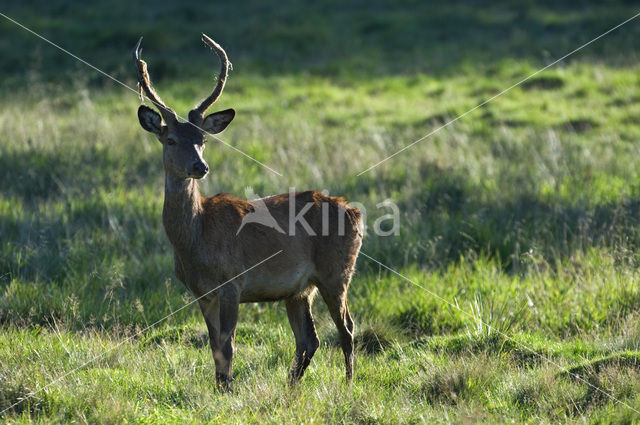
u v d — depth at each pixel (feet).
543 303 89.35
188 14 284.41
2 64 225.56
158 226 111.55
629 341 76.59
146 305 89.40
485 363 71.41
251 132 165.68
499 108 191.42
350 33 271.49
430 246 104.47
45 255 97.91
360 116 190.39
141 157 140.97
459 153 146.10
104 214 112.27
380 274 99.25
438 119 183.83
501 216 114.73
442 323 88.17
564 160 139.23
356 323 87.81
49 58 231.30
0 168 128.57
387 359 78.23
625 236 100.68
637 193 119.55
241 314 91.45
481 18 277.44
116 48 244.22
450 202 121.90
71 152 137.39
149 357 73.10
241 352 78.74
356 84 223.92
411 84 222.07
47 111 172.04
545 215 113.29
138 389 65.87
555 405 64.34
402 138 162.91
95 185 126.11
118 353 73.56
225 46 254.47
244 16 287.89
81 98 195.00
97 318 85.10
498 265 101.60
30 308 84.89
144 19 278.46
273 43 258.98
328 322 87.76
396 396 66.33
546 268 96.84
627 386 65.98
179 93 207.00
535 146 153.79
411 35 266.57
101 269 95.04
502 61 233.76
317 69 236.63
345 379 70.44
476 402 64.34
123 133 152.25
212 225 69.97
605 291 89.81
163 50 247.50
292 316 75.66
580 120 178.29
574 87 206.39
